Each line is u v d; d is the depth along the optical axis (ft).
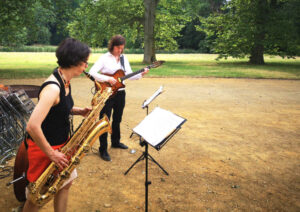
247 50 81.71
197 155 13.98
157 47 97.04
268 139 16.56
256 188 10.82
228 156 13.92
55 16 57.57
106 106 12.78
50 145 6.34
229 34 81.20
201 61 95.20
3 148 13.67
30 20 54.39
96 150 14.40
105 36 78.95
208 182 11.24
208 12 146.30
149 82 42.01
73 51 5.86
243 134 17.46
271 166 12.82
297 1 73.87
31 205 6.38
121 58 13.29
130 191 10.44
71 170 6.45
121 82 12.62
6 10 49.39
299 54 77.05
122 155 13.85
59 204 6.76
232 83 41.68
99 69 12.37
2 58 98.53
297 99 29.58
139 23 87.20
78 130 7.01
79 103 26.12
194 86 38.27
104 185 10.85
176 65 75.51
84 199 9.81
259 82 43.04
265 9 75.20
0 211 8.89
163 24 88.94
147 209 8.79
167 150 14.60
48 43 216.95
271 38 75.82
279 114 22.86
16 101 14.53
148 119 9.14
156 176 11.68
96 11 75.51
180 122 8.32
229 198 10.08
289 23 73.00
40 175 6.23
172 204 9.62
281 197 10.19
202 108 24.81
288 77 48.65
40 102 5.56
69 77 6.22
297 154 14.28
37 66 65.00
